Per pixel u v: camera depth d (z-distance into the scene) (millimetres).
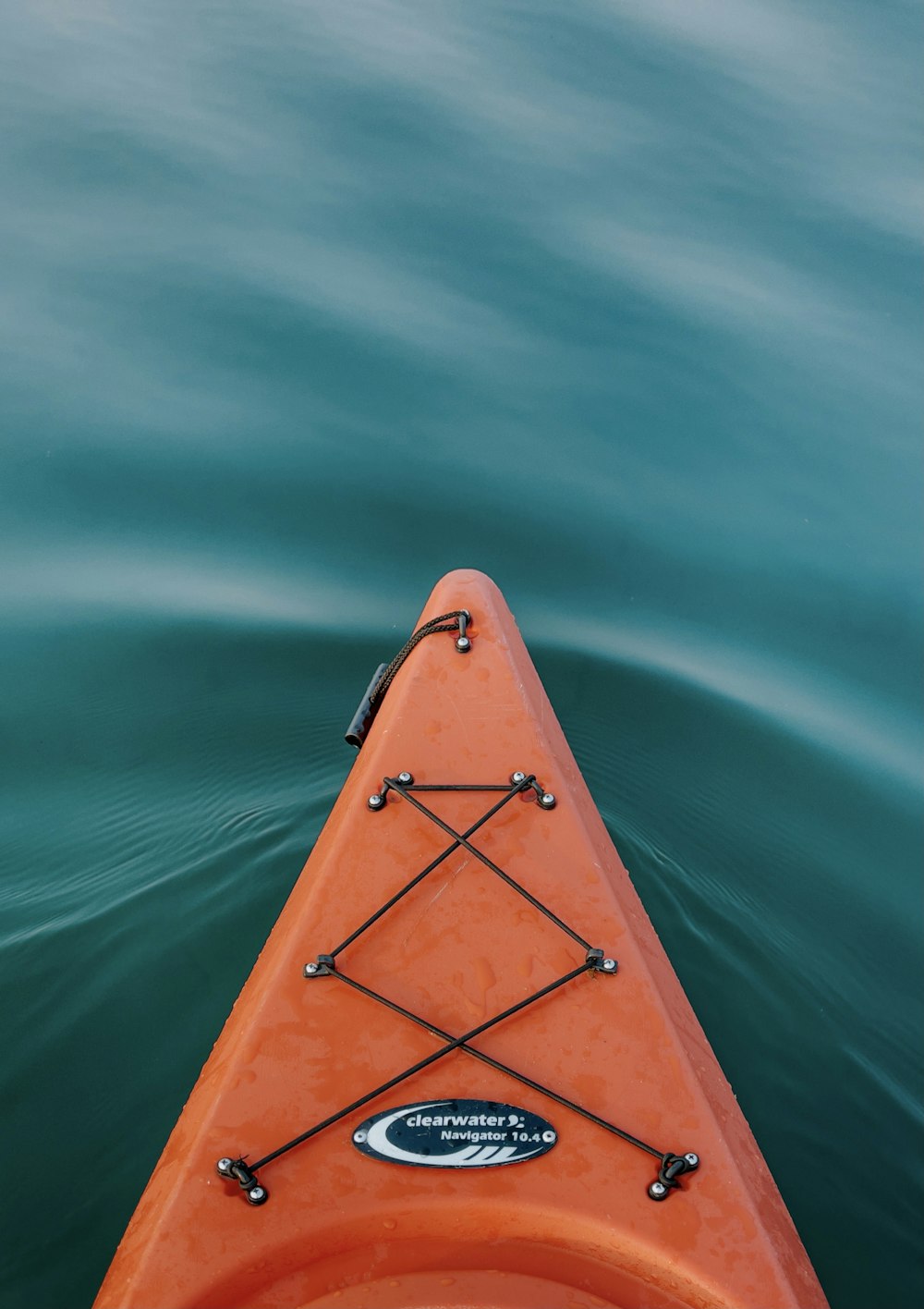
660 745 1859
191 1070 1354
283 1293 904
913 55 4383
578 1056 1024
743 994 1488
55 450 2186
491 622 1408
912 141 3703
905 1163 1320
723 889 1627
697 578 2139
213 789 1719
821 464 2387
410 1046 1021
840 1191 1286
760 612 2086
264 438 2260
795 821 1760
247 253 2680
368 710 1391
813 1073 1404
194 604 1999
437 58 3637
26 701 1802
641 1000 1062
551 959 1084
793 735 1906
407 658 1386
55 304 2484
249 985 1154
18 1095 1326
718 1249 937
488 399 2396
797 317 2773
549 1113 993
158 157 2975
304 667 1929
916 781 1862
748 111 3684
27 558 2006
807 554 2205
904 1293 1209
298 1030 1028
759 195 3236
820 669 2020
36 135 3014
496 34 3865
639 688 1953
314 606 2021
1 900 1528
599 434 2365
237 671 1908
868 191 3363
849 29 4488
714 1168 973
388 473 2232
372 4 3943
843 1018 1476
